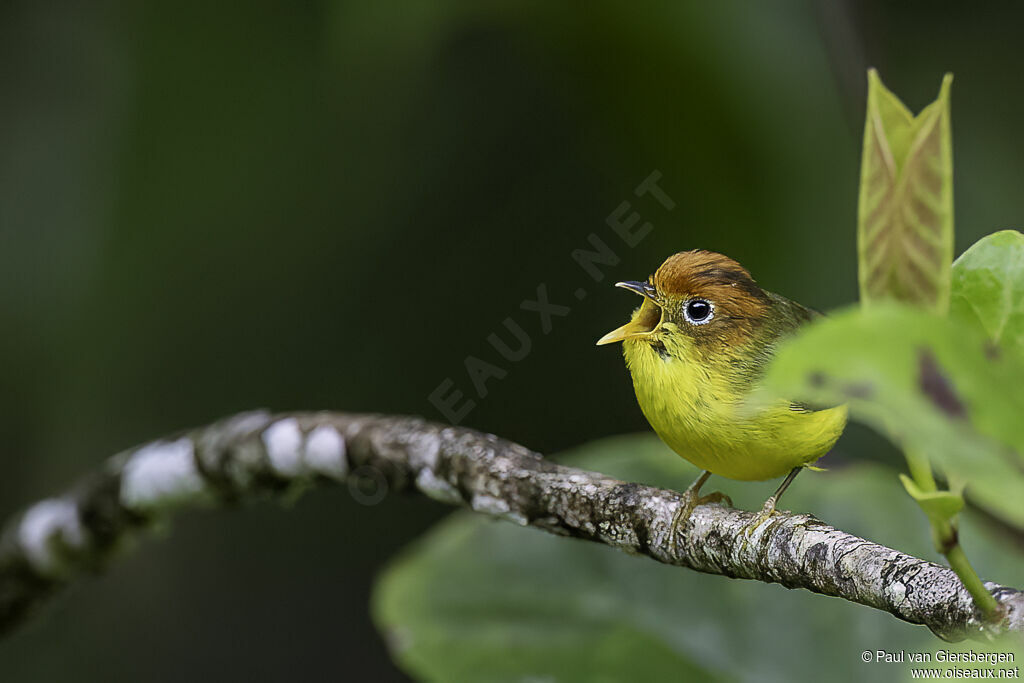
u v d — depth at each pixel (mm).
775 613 2785
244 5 2959
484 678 2787
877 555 2691
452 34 3139
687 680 2781
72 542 2838
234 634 3611
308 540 3705
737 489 2807
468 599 2801
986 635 2668
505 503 2744
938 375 2447
